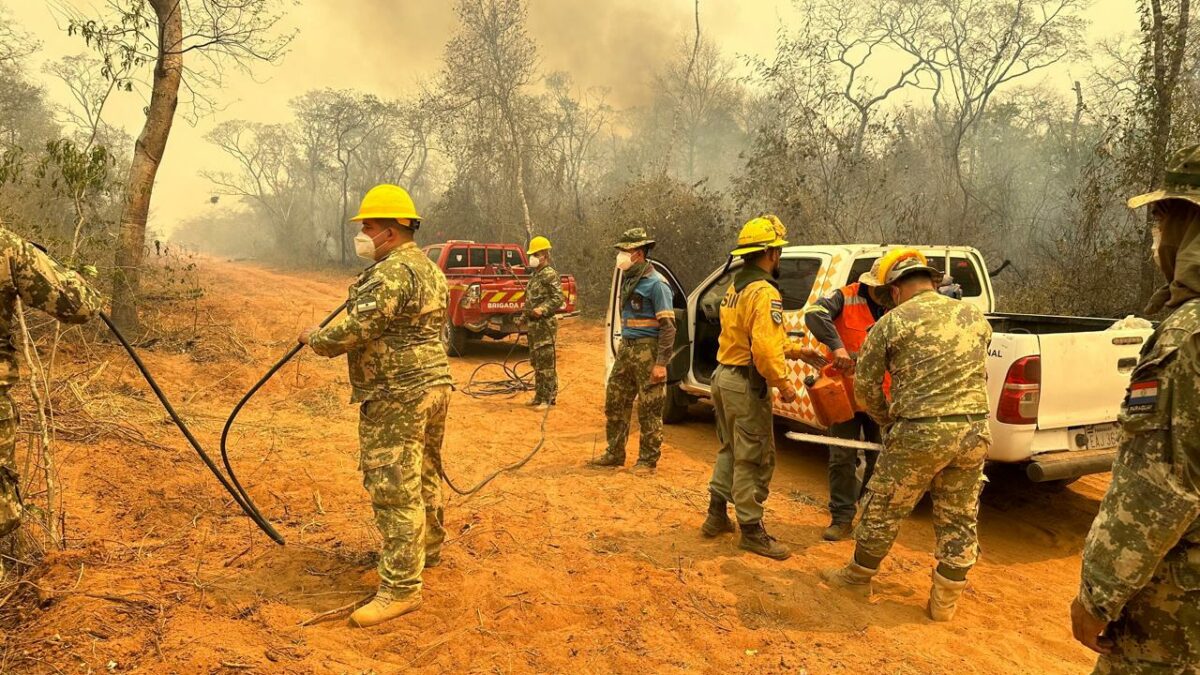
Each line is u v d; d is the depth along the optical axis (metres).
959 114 23.84
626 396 5.72
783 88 17.45
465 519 4.52
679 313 6.36
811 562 4.08
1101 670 1.82
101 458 5.05
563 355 11.79
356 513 4.56
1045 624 3.54
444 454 6.09
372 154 45.38
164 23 10.44
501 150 24.70
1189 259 1.65
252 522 4.33
